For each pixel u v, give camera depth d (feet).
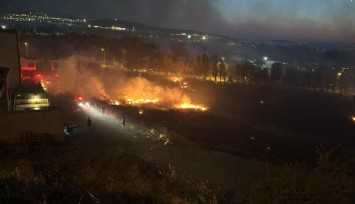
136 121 114.32
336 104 243.60
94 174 37.96
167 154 72.90
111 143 82.07
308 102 244.22
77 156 56.08
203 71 320.09
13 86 116.67
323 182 21.97
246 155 79.20
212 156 71.92
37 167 41.45
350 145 132.36
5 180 22.90
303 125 166.91
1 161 50.60
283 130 151.94
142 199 25.02
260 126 155.74
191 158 70.13
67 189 24.48
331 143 132.77
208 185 50.88
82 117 112.88
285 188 22.45
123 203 23.24
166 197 26.61
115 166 46.52
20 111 74.59
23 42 311.88
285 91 293.64
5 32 114.42
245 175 57.88
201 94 231.91
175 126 119.65
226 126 142.61
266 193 22.99
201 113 165.78
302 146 121.19
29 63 171.73
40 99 103.71
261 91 278.67
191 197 27.89
